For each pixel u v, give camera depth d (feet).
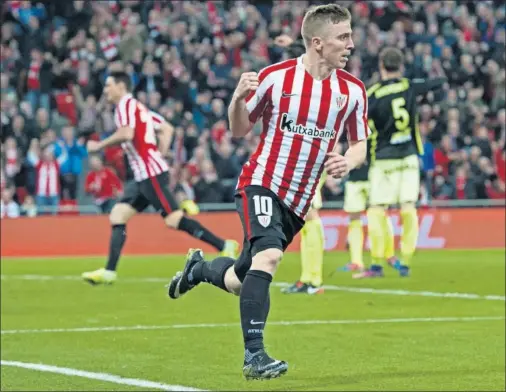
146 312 70.33
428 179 150.71
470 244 142.20
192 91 156.46
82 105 146.51
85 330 61.26
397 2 179.42
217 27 165.48
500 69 180.34
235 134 41.37
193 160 140.05
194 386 43.78
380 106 92.07
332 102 41.39
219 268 43.27
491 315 67.87
